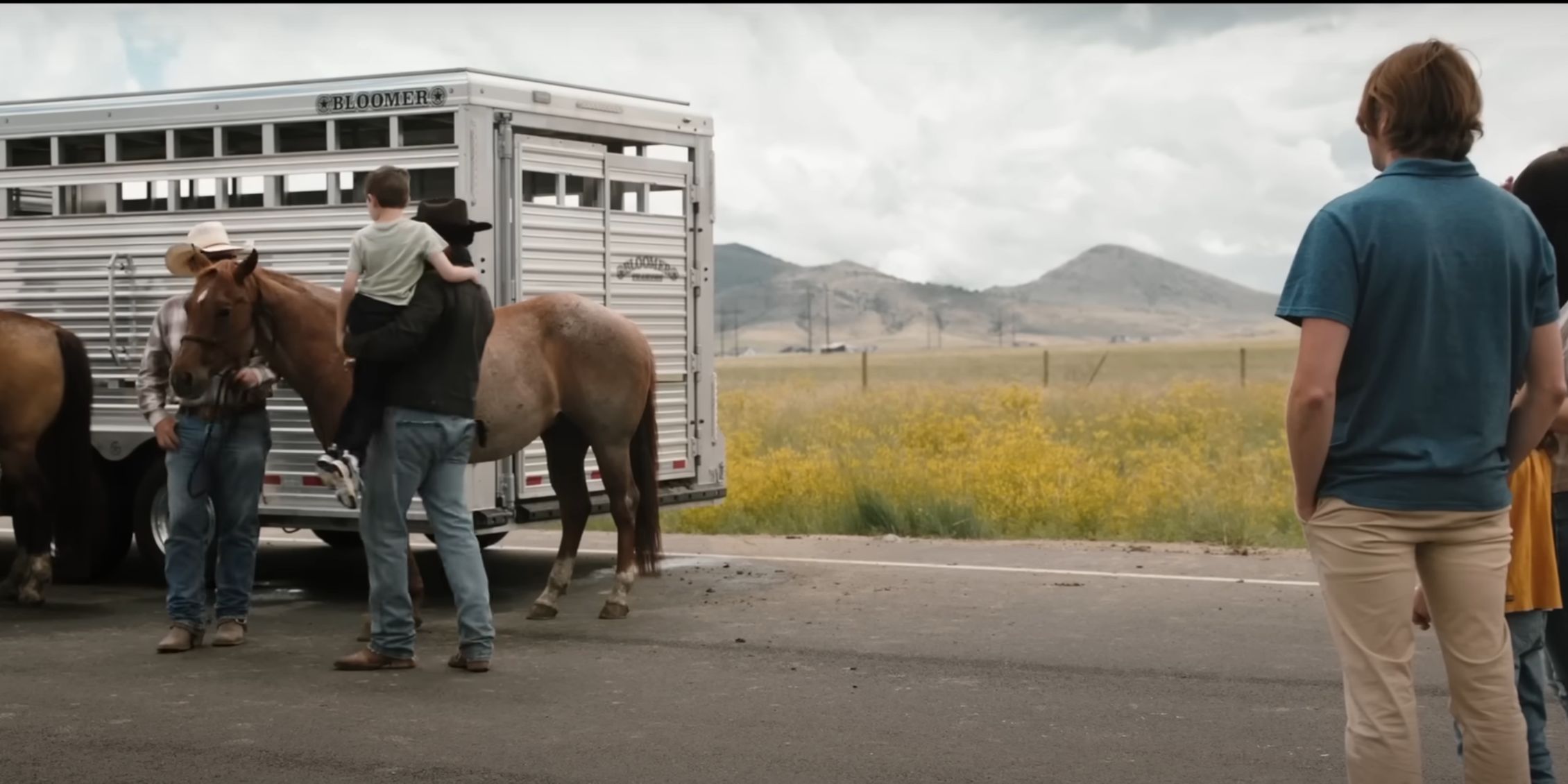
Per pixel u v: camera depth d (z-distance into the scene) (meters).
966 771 6.01
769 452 20.41
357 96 10.34
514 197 10.36
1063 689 7.46
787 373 84.62
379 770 6.05
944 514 14.25
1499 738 4.05
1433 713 6.83
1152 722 6.78
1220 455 21.19
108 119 11.16
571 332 9.93
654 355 10.92
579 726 6.78
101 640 9.05
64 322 11.44
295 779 5.93
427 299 7.84
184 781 5.90
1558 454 4.84
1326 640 8.64
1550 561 4.80
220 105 10.78
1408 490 3.97
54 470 10.20
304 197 10.94
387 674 7.97
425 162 10.22
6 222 11.66
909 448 21.20
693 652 8.52
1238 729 6.65
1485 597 4.04
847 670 7.96
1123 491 15.66
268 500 10.81
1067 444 21.36
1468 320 3.97
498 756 6.25
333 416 8.94
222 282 8.49
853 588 10.74
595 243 11.06
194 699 7.36
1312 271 3.99
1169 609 9.72
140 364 11.02
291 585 11.38
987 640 8.76
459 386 8.02
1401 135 4.07
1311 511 4.13
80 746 6.45
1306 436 3.97
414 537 14.17
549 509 10.86
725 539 13.69
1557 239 5.07
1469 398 3.99
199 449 8.66
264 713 7.07
